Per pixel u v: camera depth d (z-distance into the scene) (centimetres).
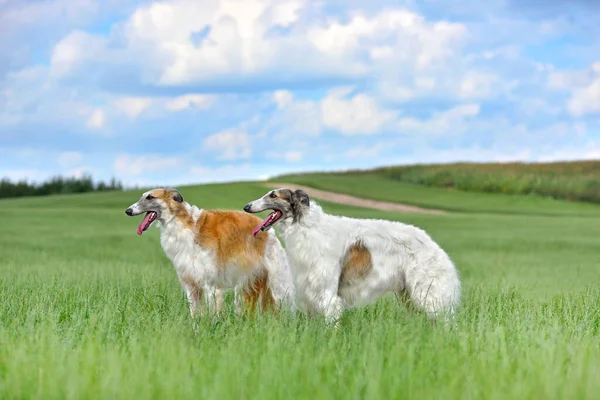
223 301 998
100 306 901
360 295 877
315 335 721
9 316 858
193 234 946
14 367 567
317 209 873
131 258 2409
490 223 4012
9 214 3978
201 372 566
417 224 3928
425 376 562
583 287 1448
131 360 592
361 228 879
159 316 826
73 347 688
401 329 715
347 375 577
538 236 3316
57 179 6950
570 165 7338
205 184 5675
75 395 512
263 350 640
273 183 6162
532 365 584
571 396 518
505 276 1825
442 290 866
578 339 711
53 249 2661
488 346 662
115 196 5378
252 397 514
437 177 6956
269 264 984
